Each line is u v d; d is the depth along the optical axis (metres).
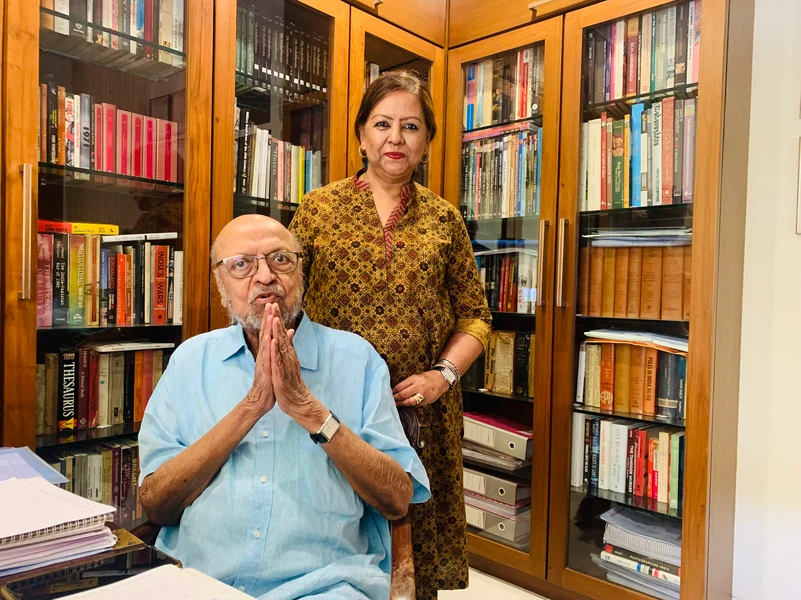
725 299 1.86
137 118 1.65
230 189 1.79
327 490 1.04
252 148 1.88
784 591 1.95
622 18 1.99
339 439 1.00
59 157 1.50
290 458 1.05
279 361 0.95
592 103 2.07
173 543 1.10
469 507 2.40
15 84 1.37
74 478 1.56
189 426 1.11
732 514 2.01
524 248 2.27
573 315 2.09
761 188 1.96
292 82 1.99
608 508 2.07
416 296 1.44
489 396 2.37
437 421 1.50
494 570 2.34
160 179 1.70
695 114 1.85
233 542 1.01
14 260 1.38
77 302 1.54
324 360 1.16
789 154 1.91
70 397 1.54
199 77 1.71
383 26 2.21
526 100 2.25
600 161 2.05
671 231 1.90
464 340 1.52
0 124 1.36
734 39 1.81
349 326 1.44
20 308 1.39
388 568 1.14
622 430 2.01
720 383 1.85
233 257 1.12
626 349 1.99
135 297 1.66
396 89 1.43
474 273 1.60
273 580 1.00
